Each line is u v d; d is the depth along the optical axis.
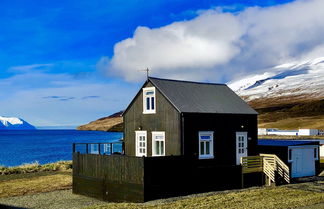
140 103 33.38
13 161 73.81
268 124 160.38
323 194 25.33
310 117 170.25
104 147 40.03
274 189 27.67
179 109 29.67
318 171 37.59
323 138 95.00
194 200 23.27
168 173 24.94
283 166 30.92
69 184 33.78
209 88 36.22
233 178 28.66
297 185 29.91
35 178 37.69
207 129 31.38
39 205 25.02
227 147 32.81
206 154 31.23
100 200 26.70
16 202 26.03
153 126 32.00
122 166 25.19
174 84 33.66
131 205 22.30
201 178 26.75
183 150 29.56
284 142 38.62
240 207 21.03
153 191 24.11
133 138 33.81
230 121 33.25
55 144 135.12
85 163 28.47
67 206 24.61
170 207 21.33
